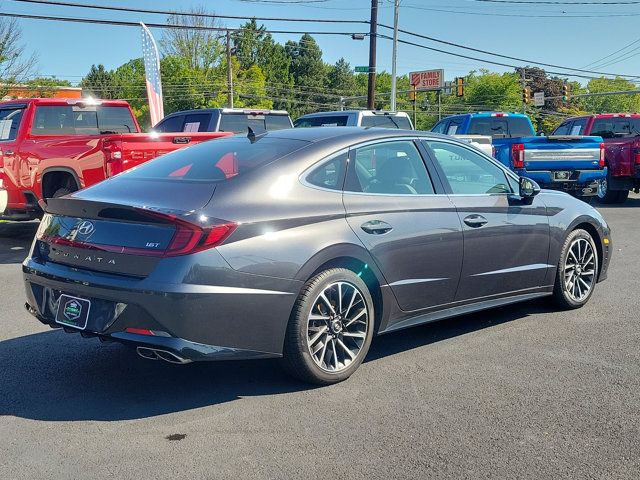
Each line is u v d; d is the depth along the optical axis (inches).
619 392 167.5
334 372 171.9
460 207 200.8
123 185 175.2
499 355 196.2
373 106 1153.4
